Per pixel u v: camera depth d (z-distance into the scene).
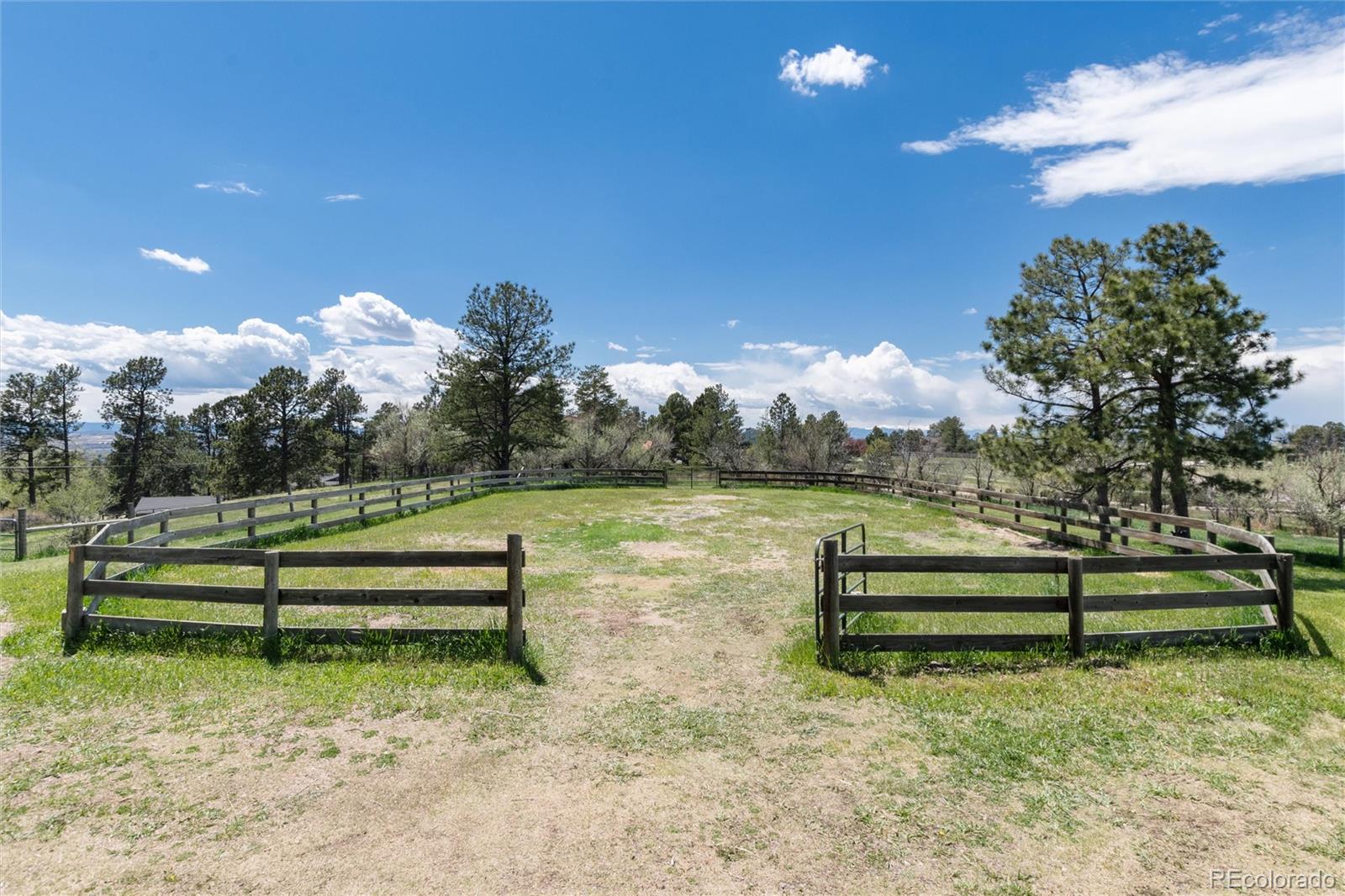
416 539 14.85
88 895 2.94
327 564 6.23
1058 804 3.80
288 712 4.94
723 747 4.55
